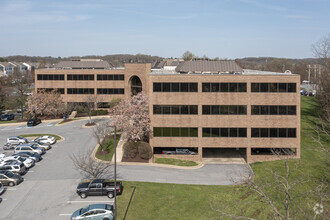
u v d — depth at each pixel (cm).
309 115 7400
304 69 17175
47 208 3086
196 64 5225
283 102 4556
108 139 5469
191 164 4562
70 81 8044
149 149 4634
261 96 4559
